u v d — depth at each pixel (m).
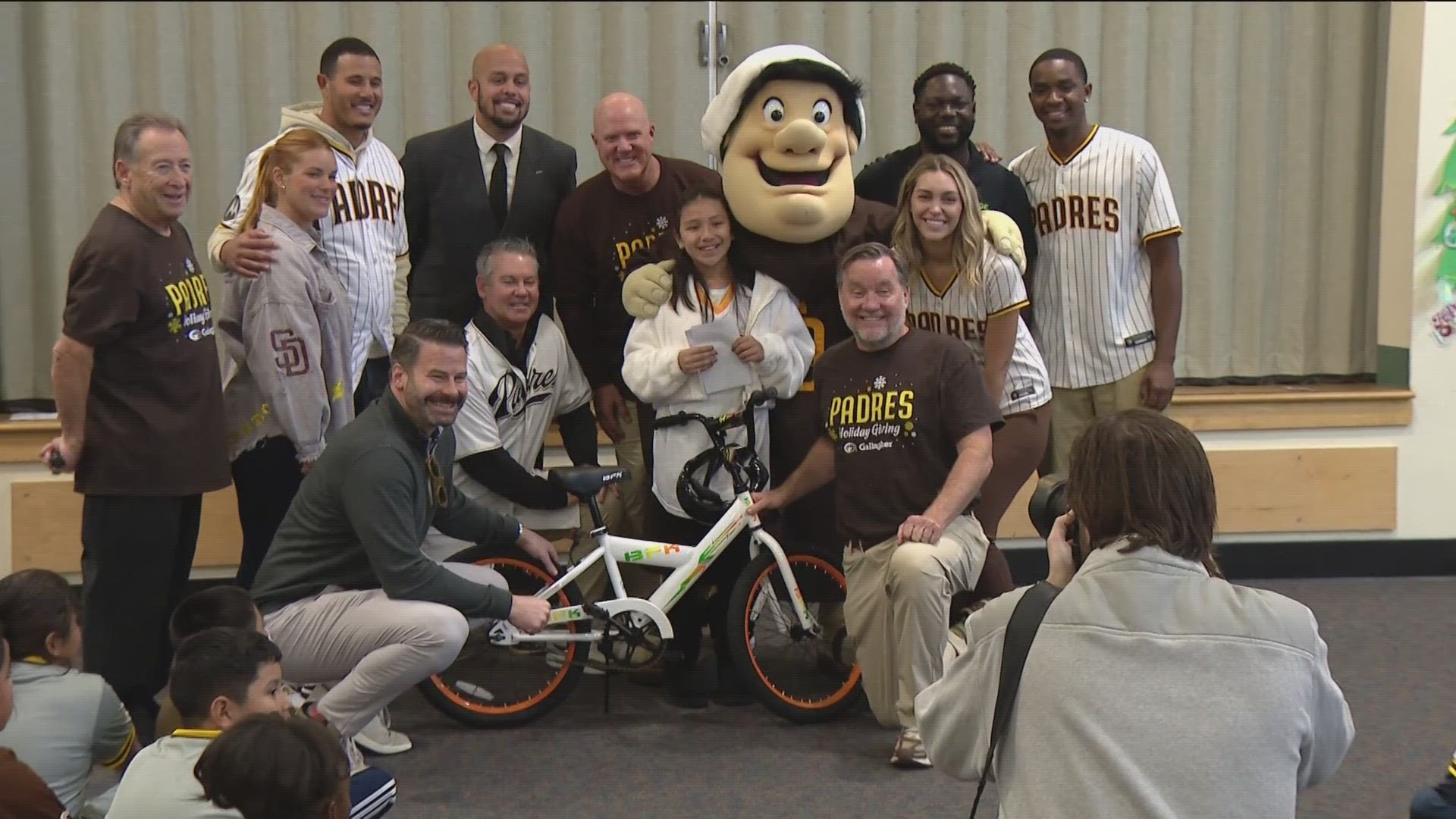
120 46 4.67
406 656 2.98
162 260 3.20
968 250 3.55
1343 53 5.05
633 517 4.07
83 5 4.63
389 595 3.04
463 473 3.67
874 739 3.49
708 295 3.64
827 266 3.68
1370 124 5.10
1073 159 4.06
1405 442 4.88
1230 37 5.04
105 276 3.11
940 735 1.71
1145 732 1.51
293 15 4.73
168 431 3.22
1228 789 1.49
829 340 3.74
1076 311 4.11
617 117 3.75
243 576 3.59
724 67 4.90
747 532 3.67
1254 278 5.12
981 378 3.34
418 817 3.00
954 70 3.91
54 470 3.20
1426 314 4.87
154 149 3.14
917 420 3.32
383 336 3.81
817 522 3.75
